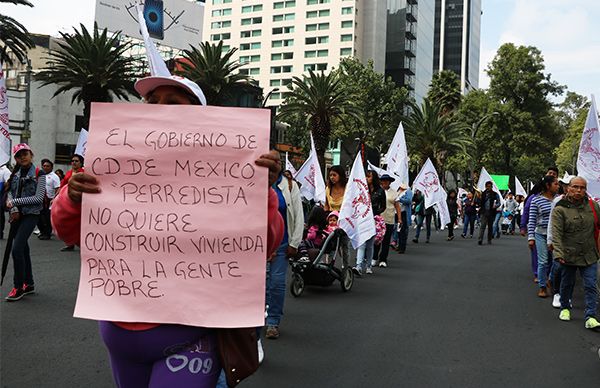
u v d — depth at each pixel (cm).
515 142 5281
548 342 598
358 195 927
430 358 526
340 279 857
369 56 9825
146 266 225
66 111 4653
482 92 5681
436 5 14825
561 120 8400
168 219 227
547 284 905
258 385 437
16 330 563
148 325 221
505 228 2572
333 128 4841
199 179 230
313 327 632
